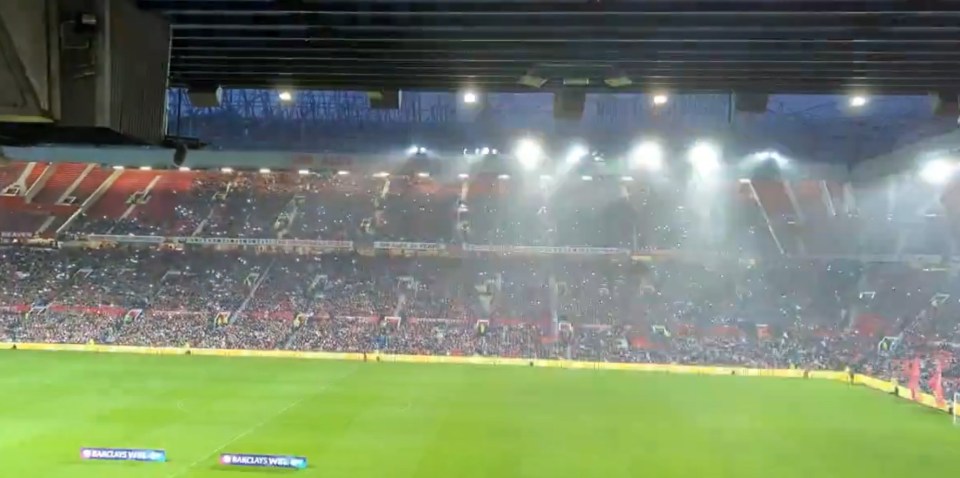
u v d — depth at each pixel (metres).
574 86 13.14
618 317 64.69
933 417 39.09
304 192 78.88
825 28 9.99
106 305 65.50
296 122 45.56
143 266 71.31
